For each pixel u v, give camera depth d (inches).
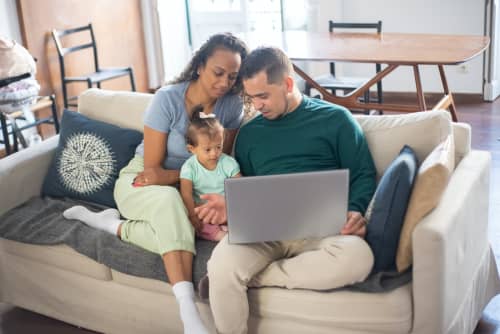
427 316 76.1
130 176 100.1
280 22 229.3
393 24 214.4
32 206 104.3
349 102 154.0
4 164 105.3
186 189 93.0
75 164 105.7
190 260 87.3
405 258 77.4
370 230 78.2
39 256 99.0
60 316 102.2
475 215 86.6
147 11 231.9
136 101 109.2
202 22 239.0
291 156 89.4
